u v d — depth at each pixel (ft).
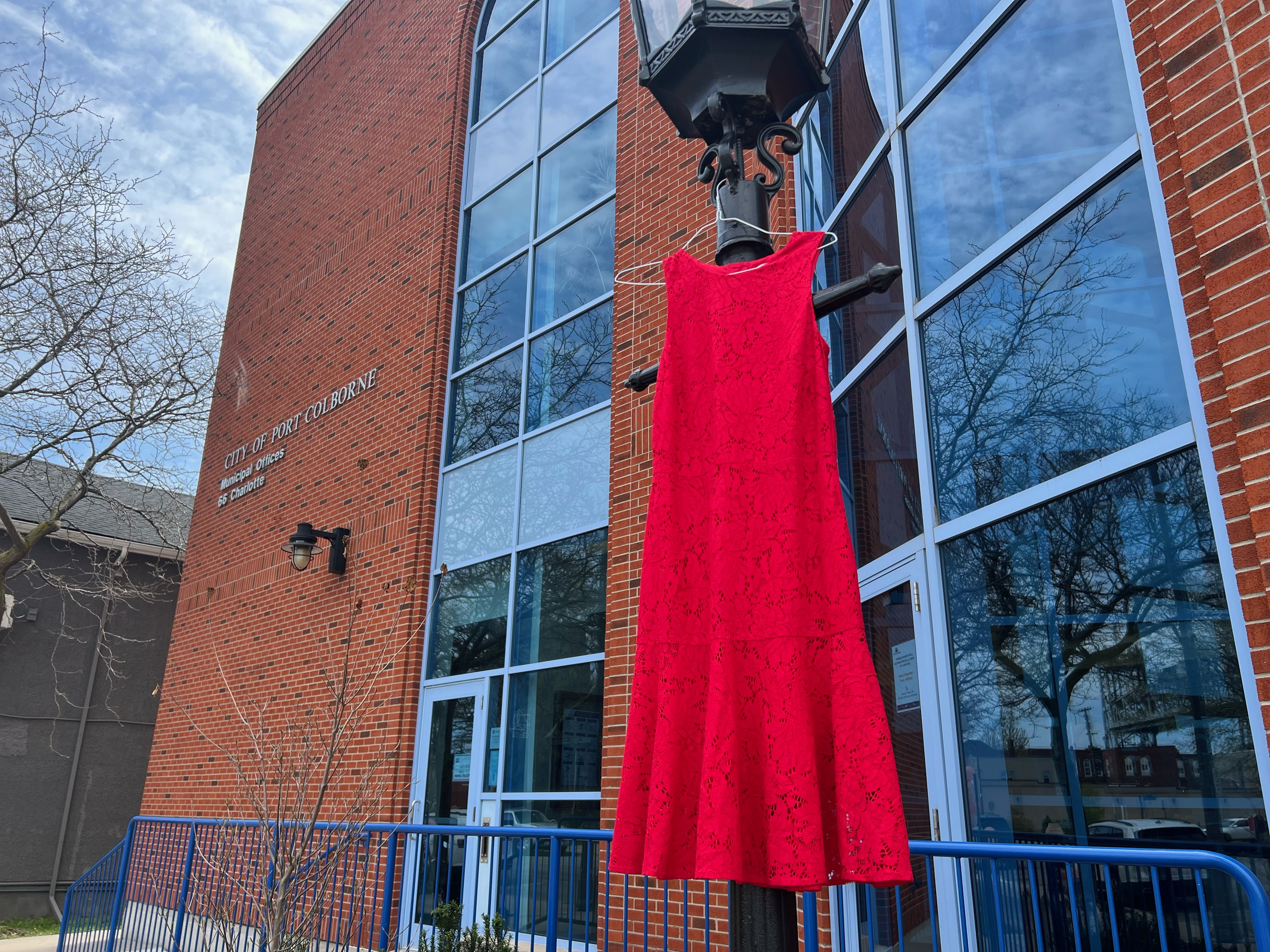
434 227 34.27
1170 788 10.27
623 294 25.62
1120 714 11.05
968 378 14.62
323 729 30.14
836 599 5.93
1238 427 9.02
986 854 8.71
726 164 7.61
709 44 7.64
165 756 38.45
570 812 22.72
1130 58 12.12
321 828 19.07
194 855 22.09
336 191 41.24
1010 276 14.17
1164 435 10.93
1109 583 11.53
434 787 26.73
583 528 25.64
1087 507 12.09
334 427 35.73
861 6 19.15
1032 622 12.59
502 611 27.07
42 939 37.73
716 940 17.56
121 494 59.57
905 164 16.88
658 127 26.27
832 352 19.27
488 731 25.86
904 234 16.47
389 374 33.83
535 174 31.99
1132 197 12.14
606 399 26.45
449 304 32.89
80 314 41.27
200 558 41.70
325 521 34.42
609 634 22.34
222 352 46.24
